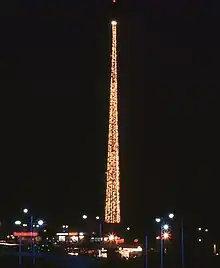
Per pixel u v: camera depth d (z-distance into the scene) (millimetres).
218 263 81062
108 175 171500
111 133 173750
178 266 80438
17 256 106500
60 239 168500
